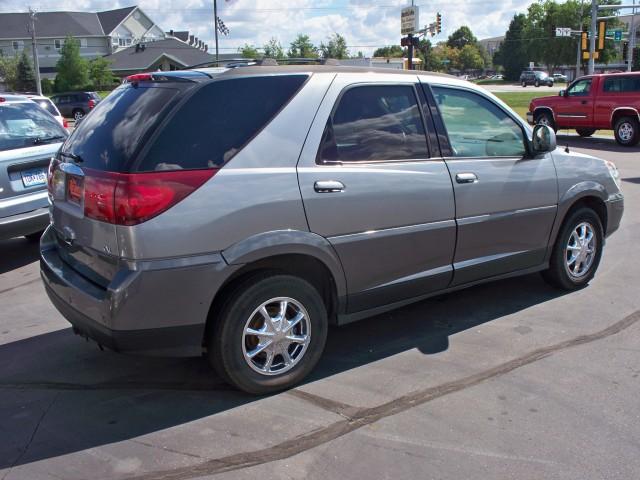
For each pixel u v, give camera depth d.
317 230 3.66
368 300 4.04
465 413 3.46
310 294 3.72
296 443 3.20
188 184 3.25
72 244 3.69
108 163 3.34
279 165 3.54
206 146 3.36
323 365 4.09
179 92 3.42
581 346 4.31
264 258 3.52
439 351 4.28
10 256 7.23
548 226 5.00
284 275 3.60
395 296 4.17
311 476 2.93
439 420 3.39
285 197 3.51
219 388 3.81
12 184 6.36
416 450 3.12
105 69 65.69
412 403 3.58
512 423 3.35
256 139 3.49
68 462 3.07
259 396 3.70
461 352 4.25
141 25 88.81
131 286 3.17
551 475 2.91
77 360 4.27
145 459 3.09
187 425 3.39
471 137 4.52
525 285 5.62
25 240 7.95
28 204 6.46
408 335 4.57
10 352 4.43
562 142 19.00
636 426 3.31
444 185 4.23
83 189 3.46
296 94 3.68
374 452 3.11
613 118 17.91
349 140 3.85
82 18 82.38
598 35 31.20
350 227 3.79
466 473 2.93
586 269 5.46
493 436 3.23
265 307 3.60
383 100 4.06
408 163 4.08
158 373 4.04
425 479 2.89
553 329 4.61
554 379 3.84
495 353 4.22
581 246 5.35
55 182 3.93
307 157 3.64
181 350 3.39
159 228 3.19
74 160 3.67
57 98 37.28
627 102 17.55
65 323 5.00
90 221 3.40
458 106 4.47
